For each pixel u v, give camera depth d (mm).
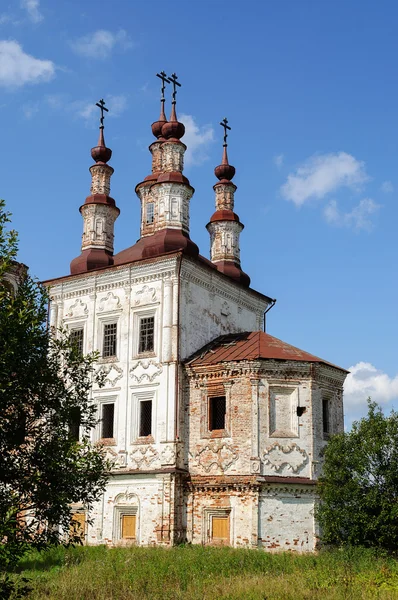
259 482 35062
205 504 36594
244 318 46531
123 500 38656
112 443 40000
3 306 14945
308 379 37406
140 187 48125
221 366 37688
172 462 37250
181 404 38500
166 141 43844
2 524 13016
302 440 36500
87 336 43031
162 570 24625
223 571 24953
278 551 33781
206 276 42469
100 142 48062
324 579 22859
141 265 41406
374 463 29031
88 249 45250
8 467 15016
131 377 40344
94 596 20641
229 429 36844
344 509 28891
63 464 15797
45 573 25125
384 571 23922
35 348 15656
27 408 15555
